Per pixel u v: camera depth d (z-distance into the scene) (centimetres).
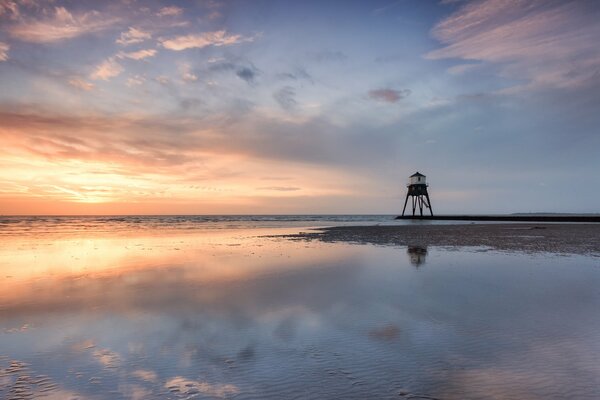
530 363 558
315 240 2834
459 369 539
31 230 5047
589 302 911
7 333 717
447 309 857
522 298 952
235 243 2656
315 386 490
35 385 501
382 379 509
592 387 482
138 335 701
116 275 1347
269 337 682
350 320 781
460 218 9144
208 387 491
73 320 799
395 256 1791
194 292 1054
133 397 468
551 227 4641
